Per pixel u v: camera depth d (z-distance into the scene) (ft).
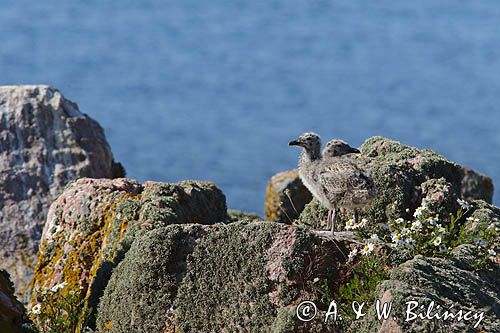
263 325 34.99
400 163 43.88
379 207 42.22
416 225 37.65
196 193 45.06
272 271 35.58
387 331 32.42
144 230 40.14
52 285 41.98
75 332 37.78
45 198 61.87
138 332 36.45
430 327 32.07
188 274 36.47
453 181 44.68
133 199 43.19
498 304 34.63
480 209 42.34
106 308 37.70
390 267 36.11
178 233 37.19
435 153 45.65
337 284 35.81
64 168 63.26
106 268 39.78
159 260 36.83
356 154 45.68
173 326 36.14
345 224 42.55
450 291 34.22
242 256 36.06
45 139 63.98
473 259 37.63
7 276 38.47
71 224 43.39
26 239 60.23
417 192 42.52
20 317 36.52
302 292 35.27
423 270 34.81
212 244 36.70
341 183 40.04
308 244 35.94
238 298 35.60
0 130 63.62
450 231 39.19
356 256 36.24
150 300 36.63
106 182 44.83
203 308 35.94
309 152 42.57
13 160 62.80
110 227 42.04
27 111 64.39
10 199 61.57
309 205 44.83
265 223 36.52
